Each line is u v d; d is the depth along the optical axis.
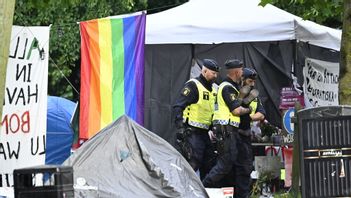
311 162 25.50
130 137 25.75
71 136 39.53
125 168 24.98
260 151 43.34
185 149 37.62
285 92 44.88
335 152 25.53
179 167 26.14
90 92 32.62
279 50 45.34
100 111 32.66
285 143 41.03
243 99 36.25
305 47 45.16
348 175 25.50
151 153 25.81
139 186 24.75
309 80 45.44
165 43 42.44
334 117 25.50
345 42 32.06
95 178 24.53
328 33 43.28
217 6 43.38
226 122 36.16
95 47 32.66
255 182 41.03
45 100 28.91
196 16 42.75
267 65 45.41
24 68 28.72
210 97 38.06
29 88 28.80
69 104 41.12
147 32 42.16
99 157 25.06
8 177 28.47
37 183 19.62
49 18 57.84
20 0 56.34
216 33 42.41
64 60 59.06
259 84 45.41
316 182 25.50
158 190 24.84
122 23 32.97
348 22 32.03
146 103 44.72
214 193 28.05
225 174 36.34
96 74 32.66
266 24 42.44
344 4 32.25
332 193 25.48
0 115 20.42
